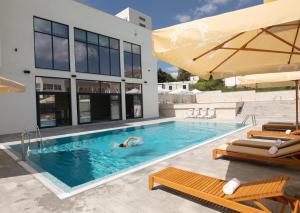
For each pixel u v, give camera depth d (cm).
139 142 1052
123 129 1413
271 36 345
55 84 1466
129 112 2002
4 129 1227
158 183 427
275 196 277
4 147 886
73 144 1012
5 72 1240
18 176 520
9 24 1256
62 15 1503
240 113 2002
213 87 3862
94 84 1716
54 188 438
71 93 1543
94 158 785
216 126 1460
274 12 189
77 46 1603
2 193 421
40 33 1398
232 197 309
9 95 1246
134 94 2047
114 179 470
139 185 436
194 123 1630
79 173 629
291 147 494
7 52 1246
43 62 1411
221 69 408
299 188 404
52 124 1448
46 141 1029
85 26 1645
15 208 361
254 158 536
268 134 843
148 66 2178
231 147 608
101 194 400
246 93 2761
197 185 364
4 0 1239
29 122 1324
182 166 547
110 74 1839
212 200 326
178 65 323
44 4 1410
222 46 324
